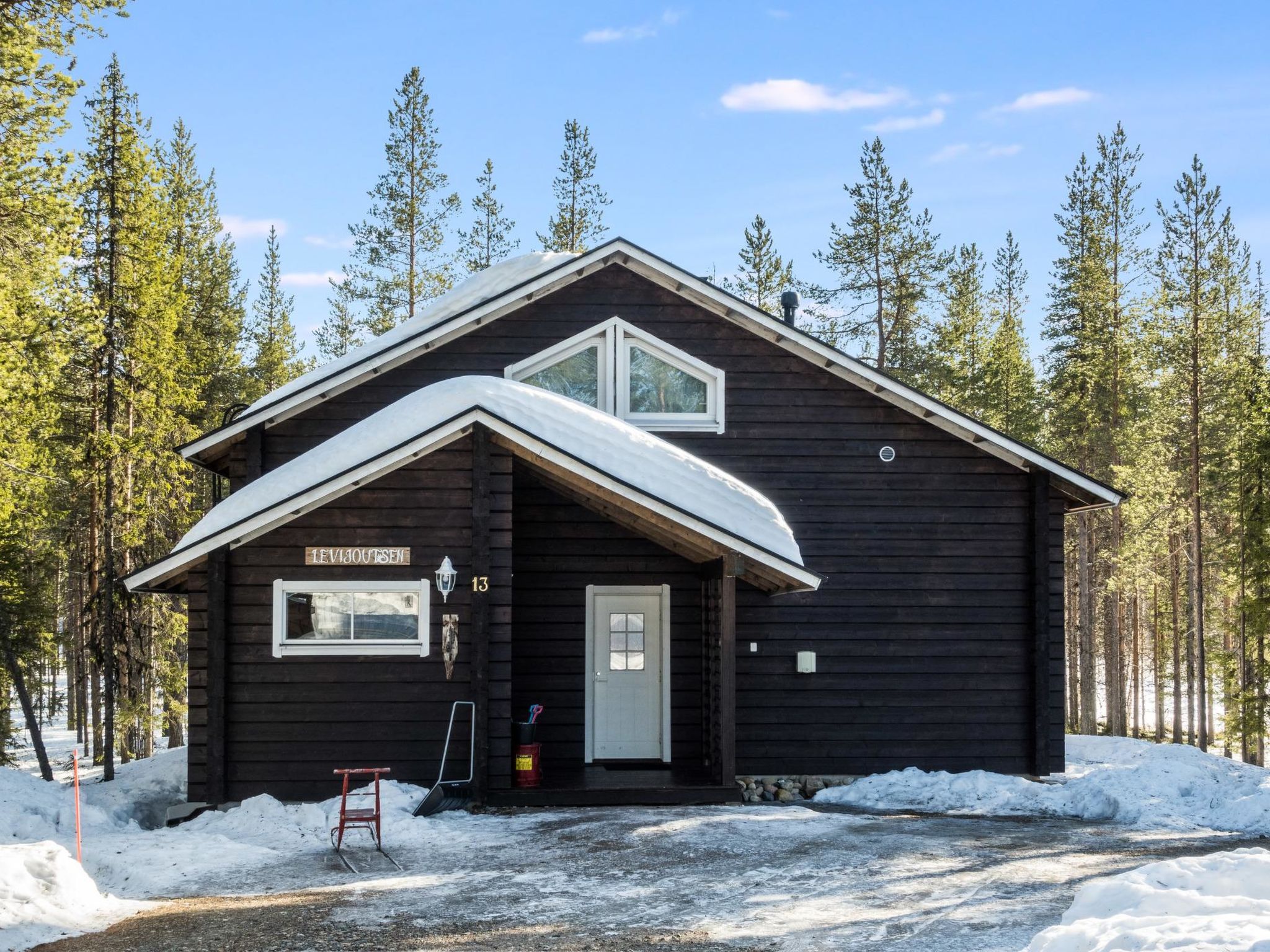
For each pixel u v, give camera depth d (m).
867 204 37.97
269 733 12.99
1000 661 15.91
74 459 27.12
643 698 16.06
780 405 16.08
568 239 39.34
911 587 15.91
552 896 8.66
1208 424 34.84
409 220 37.41
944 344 38.78
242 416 15.66
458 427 13.14
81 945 7.48
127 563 26.23
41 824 12.28
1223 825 11.94
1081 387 36.09
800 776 15.58
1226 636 40.72
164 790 16.31
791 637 15.79
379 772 10.70
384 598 13.25
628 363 16.08
